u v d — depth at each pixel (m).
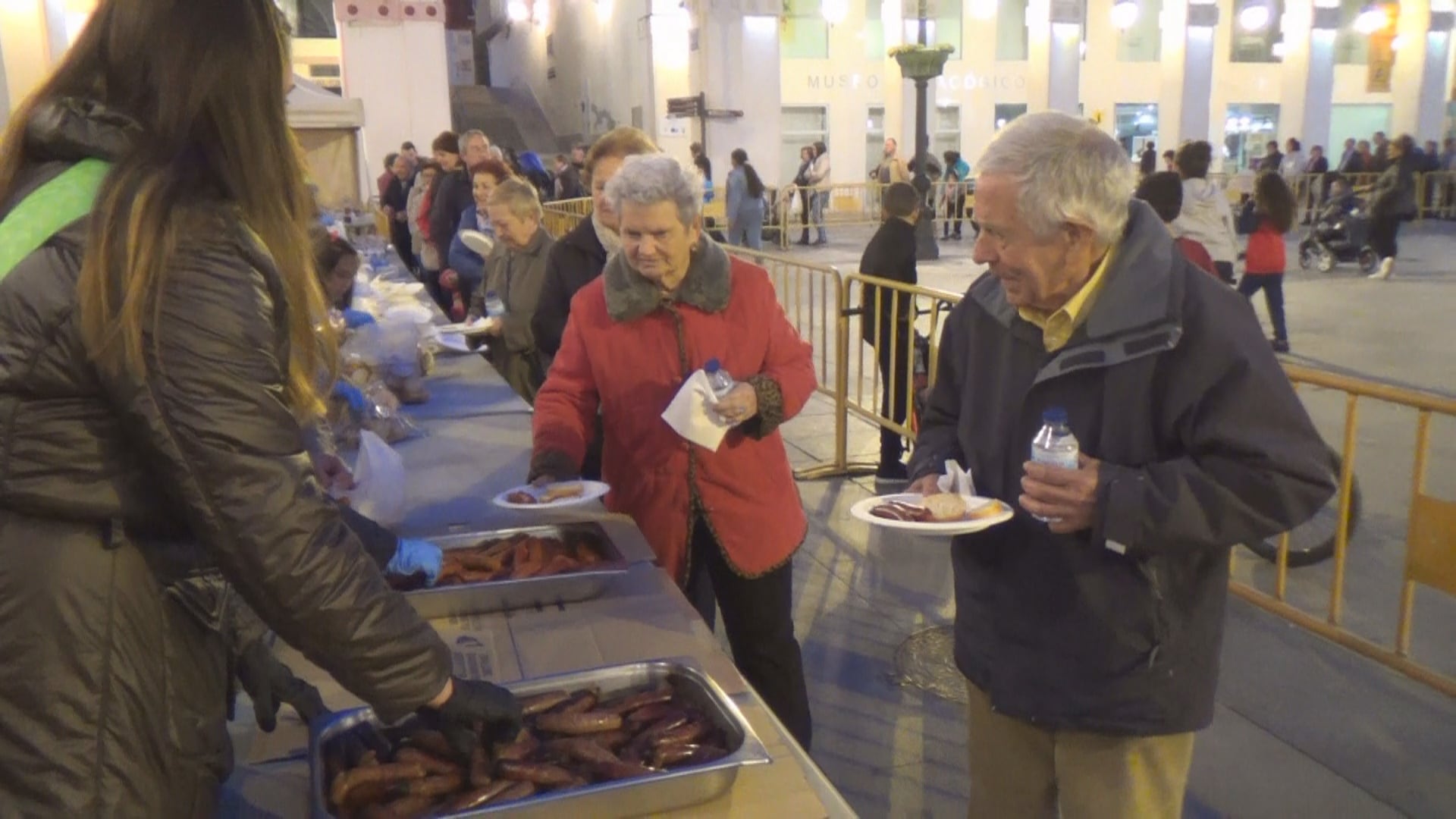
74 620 1.08
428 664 1.22
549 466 2.44
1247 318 1.61
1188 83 27.12
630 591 2.16
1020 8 26.84
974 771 2.02
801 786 1.47
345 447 3.27
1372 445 5.92
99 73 1.13
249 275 1.10
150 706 1.13
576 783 1.38
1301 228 20.69
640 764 1.43
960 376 2.01
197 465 1.05
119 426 1.08
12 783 1.08
